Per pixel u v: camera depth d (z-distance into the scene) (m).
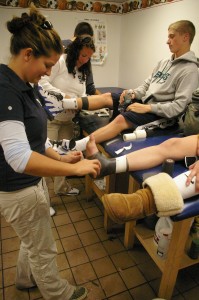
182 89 1.54
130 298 1.32
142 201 0.93
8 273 1.43
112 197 0.94
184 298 1.33
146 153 1.22
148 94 1.76
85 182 2.24
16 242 1.65
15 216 0.91
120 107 1.80
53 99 1.58
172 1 2.11
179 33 1.53
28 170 0.73
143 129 1.57
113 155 1.37
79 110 1.82
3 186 0.86
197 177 1.02
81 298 1.27
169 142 1.25
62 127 2.00
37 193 0.91
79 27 1.74
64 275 1.43
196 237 1.17
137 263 1.52
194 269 1.51
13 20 0.76
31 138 0.86
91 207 2.03
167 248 1.22
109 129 1.56
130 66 2.98
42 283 1.06
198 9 1.85
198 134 1.34
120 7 2.95
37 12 0.79
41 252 1.00
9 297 1.30
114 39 3.11
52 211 1.92
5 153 0.72
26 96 0.80
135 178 1.19
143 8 2.53
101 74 3.22
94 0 2.79
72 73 1.76
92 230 1.78
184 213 0.94
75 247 1.63
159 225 1.30
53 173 0.77
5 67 0.77
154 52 2.48
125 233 1.61
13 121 0.72
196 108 1.39
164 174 1.01
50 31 0.77
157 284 1.39
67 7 2.70
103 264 1.51
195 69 1.54
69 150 1.55
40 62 0.78
